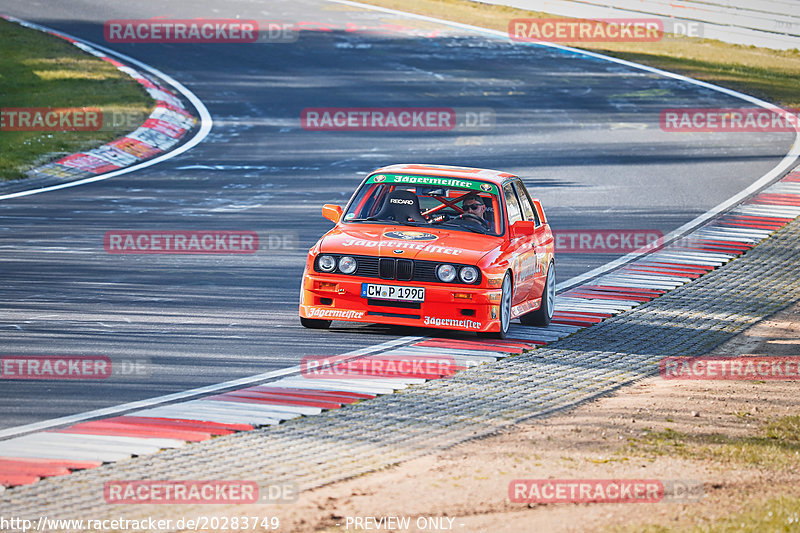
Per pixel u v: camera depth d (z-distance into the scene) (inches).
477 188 1590.8
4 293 1670.8
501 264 1469.0
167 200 2672.2
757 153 3489.2
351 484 890.1
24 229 2250.2
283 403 1142.3
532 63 5044.3
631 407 1172.5
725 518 820.0
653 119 4033.0
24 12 5561.0
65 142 3245.6
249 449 983.6
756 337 1579.7
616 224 2500.0
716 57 5403.5
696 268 2081.7
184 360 1315.2
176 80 4357.8
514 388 1238.3
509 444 1014.4
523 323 1642.5
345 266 1469.0
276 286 1823.3
